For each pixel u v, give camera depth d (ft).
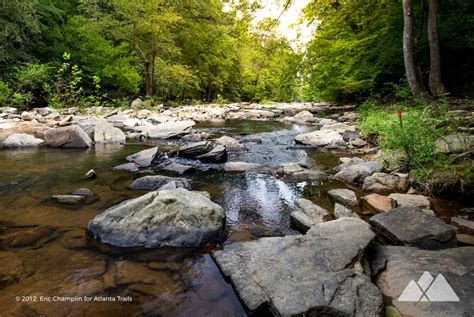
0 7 34.65
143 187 11.02
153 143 20.62
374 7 41.68
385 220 7.83
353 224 7.02
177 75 57.77
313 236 6.67
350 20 45.27
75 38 45.73
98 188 10.94
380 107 31.71
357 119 30.91
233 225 8.45
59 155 16.29
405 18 28.43
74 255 6.50
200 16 63.31
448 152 12.07
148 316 4.82
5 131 22.36
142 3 48.49
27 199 9.68
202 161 15.99
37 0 40.47
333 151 19.02
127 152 17.38
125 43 50.65
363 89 44.78
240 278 5.58
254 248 6.49
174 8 54.44
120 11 48.32
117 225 7.16
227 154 16.75
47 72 38.88
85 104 38.65
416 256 6.06
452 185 10.09
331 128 26.12
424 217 7.66
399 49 38.32
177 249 6.90
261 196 10.87
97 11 48.01
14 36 36.81
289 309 4.66
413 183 11.45
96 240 7.14
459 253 5.99
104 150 17.85
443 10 38.27
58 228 7.72
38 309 4.88
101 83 50.93
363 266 5.70
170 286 5.57
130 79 49.14
